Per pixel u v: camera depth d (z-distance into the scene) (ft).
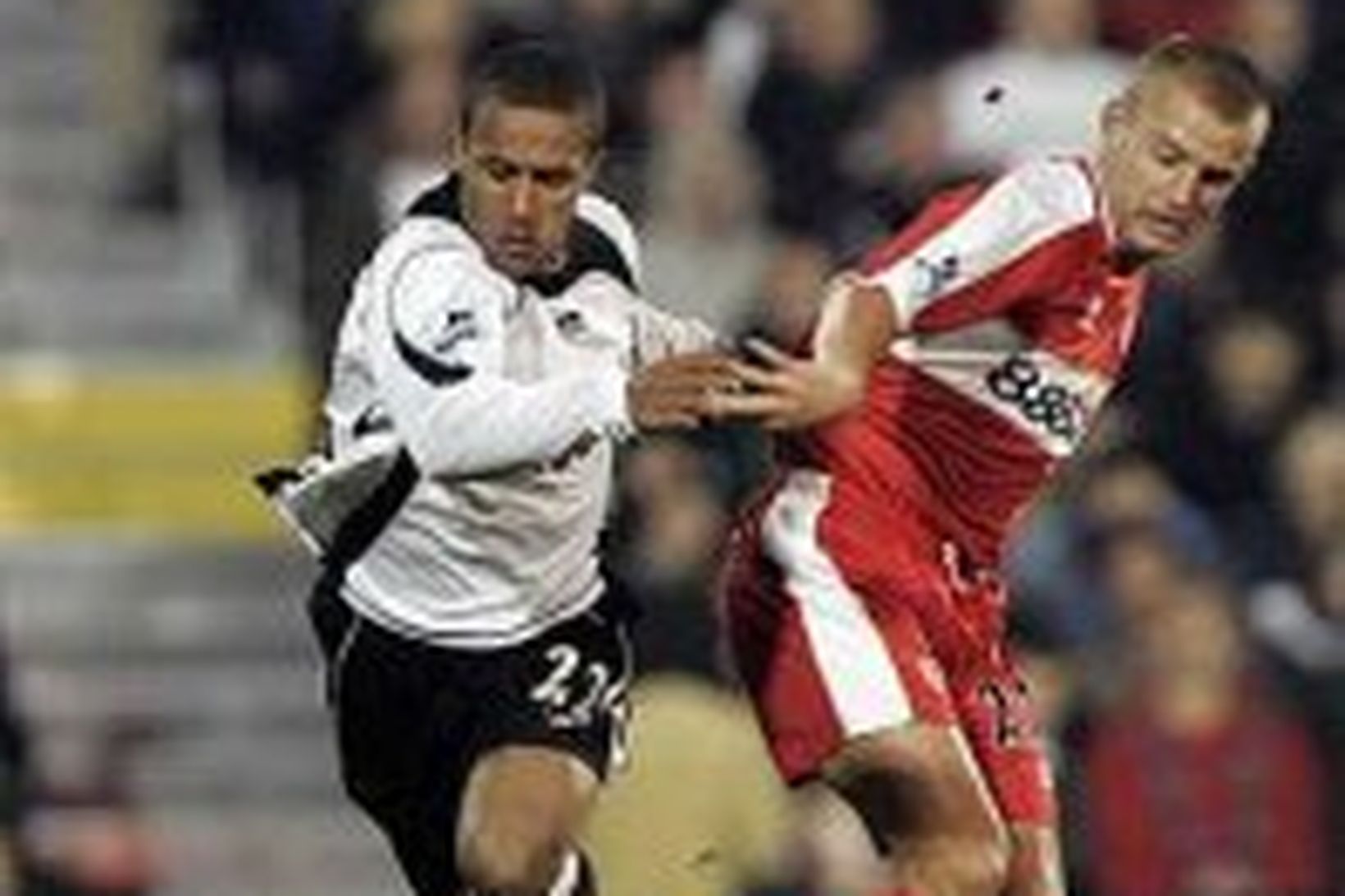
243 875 150.82
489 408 84.58
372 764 91.45
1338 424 155.33
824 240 160.45
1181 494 155.63
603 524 90.48
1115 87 160.56
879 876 126.00
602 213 89.61
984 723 90.74
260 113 171.94
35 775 138.31
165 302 169.37
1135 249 87.45
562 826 88.99
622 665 91.40
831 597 89.20
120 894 139.64
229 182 172.96
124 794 147.33
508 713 89.76
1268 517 153.38
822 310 86.02
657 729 126.41
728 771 126.31
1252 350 157.79
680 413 83.46
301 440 159.22
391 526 89.40
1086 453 151.74
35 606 158.51
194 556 160.45
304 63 170.09
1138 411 156.04
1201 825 136.15
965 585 90.02
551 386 84.48
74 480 164.45
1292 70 167.63
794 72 165.99
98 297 169.17
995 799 90.84
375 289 86.43
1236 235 164.55
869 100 166.09
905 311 85.87
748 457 139.64
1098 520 145.69
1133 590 140.15
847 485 89.56
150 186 173.27
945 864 88.38
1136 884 136.05
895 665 88.79
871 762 88.58
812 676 89.15
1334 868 137.18
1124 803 136.36
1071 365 88.48
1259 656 140.36
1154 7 170.81
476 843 88.84
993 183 87.45
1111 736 136.98
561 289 88.02
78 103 175.63
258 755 154.61
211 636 158.20
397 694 90.43
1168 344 157.38
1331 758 137.39
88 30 176.76
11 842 131.64
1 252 169.99
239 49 172.86
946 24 171.53
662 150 165.58
